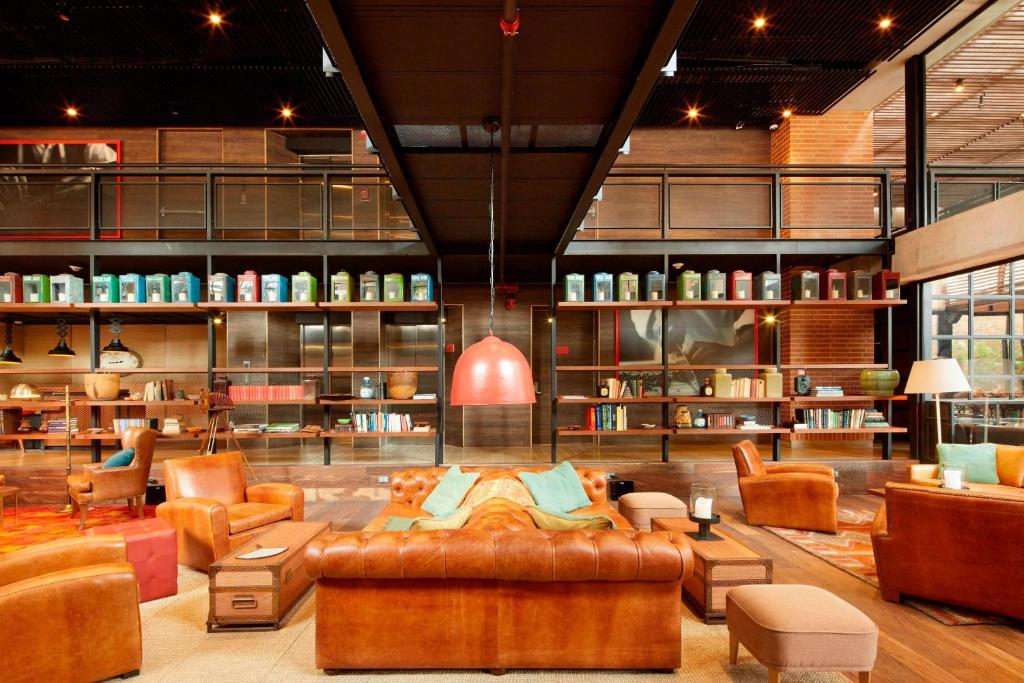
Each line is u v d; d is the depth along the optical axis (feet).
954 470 13.67
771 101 25.18
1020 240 16.57
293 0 18.07
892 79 23.50
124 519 17.76
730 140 28.09
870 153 26.58
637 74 8.15
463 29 7.16
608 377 27.30
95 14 18.66
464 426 26.21
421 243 20.59
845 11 18.79
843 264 25.80
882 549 11.26
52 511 18.76
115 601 8.53
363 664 8.68
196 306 20.03
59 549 8.93
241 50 20.94
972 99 24.99
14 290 19.95
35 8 18.28
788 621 7.71
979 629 10.05
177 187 27.55
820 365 21.29
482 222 16.30
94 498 16.43
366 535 8.78
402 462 20.72
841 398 21.07
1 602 7.57
